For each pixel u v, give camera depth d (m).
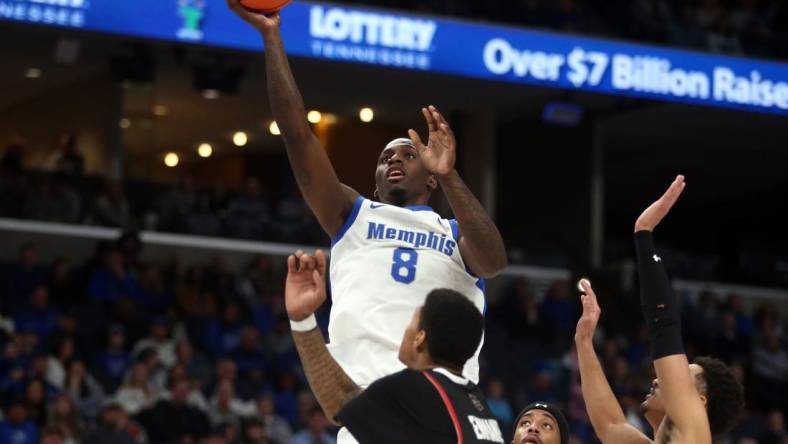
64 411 21.17
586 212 37.06
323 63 32.16
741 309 33.62
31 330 25.14
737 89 33.53
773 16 37.06
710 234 48.19
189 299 27.22
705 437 6.13
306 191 7.29
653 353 6.36
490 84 34.22
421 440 5.42
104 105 33.84
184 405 22.34
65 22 27.92
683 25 34.47
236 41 29.34
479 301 7.50
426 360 5.75
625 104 35.75
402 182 7.77
